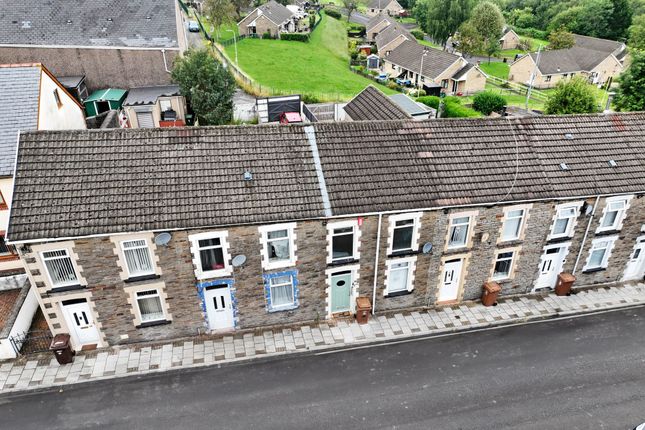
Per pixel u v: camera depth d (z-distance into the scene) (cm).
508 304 2309
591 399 1816
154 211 1783
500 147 2195
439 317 2217
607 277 2448
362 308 2109
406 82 6994
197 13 9044
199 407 1759
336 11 11944
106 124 3291
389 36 8481
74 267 1778
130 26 4306
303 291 2075
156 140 1945
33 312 2147
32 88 2406
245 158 1962
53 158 1823
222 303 2038
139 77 4334
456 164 2112
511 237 2209
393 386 1859
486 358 2002
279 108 4191
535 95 6750
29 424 1689
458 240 2159
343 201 1925
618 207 2227
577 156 2228
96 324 1936
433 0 9369
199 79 3844
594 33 10381
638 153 2289
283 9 9044
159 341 2047
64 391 1816
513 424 1708
